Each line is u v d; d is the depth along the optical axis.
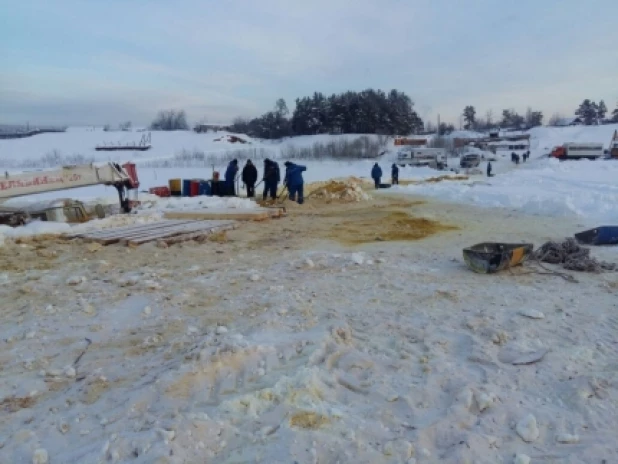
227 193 20.98
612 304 6.36
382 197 22.09
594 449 3.47
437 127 145.00
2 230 10.37
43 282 7.38
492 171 53.03
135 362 4.71
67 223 11.98
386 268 8.16
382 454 3.36
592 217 14.23
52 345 5.15
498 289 6.98
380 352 4.86
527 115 157.75
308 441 3.41
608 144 100.94
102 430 3.57
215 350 4.49
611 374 4.49
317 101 112.62
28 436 3.52
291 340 4.86
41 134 113.12
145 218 12.93
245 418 3.68
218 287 7.10
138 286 7.13
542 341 5.17
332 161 70.44
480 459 3.35
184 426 3.46
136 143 97.19
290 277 7.63
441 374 4.43
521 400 4.08
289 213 16.27
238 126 126.50
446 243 10.77
